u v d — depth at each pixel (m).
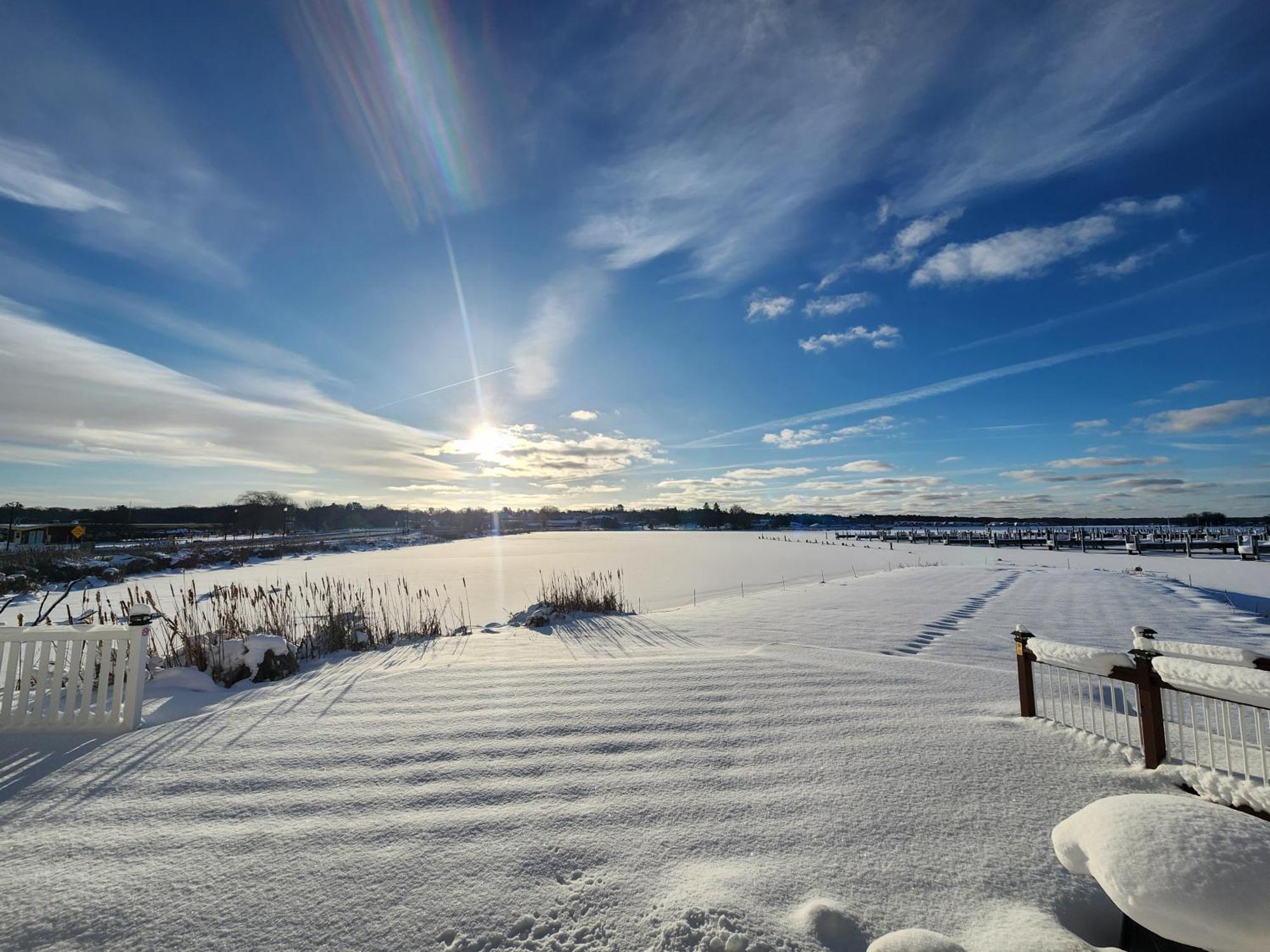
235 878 2.65
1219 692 3.16
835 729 4.41
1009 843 2.89
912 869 2.70
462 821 3.14
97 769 3.83
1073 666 4.11
